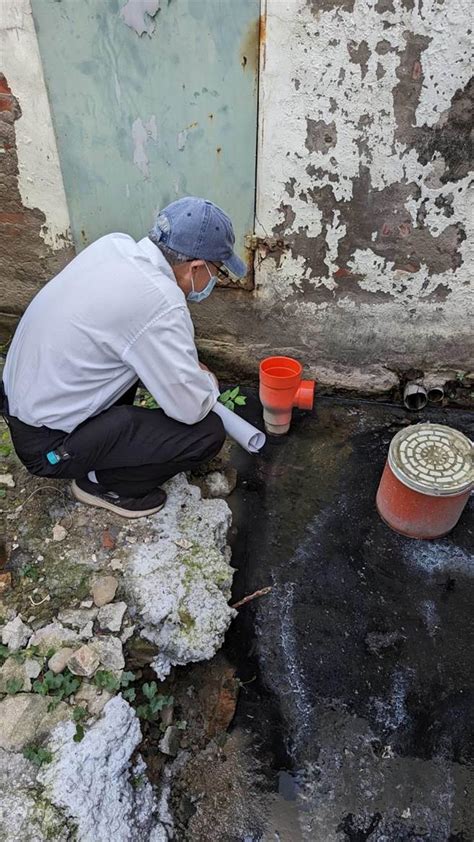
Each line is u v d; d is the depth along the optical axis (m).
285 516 2.62
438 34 2.08
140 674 2.00
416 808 1.86
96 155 2.59
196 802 1.88
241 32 2.18
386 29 2.10
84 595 2.08
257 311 2.96
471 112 2.22
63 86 2.42
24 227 2.88
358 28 2.11
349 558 2.47
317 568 2.44
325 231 2.62
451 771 1.93
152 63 2.30
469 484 2.27
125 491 2.27
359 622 2.28
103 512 2.32
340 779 1.92
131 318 1.83
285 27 2.15
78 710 1.81
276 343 3.07
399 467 2.34
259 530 2.56
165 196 2.67
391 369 3.03
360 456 2.87
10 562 2.18
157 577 2.12
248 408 3.12
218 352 3.16
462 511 2.59
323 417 3.08
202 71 2.29
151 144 2.52
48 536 2.25
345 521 2.60
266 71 2.25
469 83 2.15
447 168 2.36
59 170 2.66
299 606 2.32
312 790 1.90
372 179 2.44
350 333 2.94
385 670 2.15
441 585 2.39
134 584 2.10
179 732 2.01
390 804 1.87
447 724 2.02
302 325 2.97
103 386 1.98
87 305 1.84
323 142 2.39
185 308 1.90
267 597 2.35
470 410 3.11
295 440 2.95
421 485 2.27
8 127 2.56
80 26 2.26
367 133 2.33
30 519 2.30
